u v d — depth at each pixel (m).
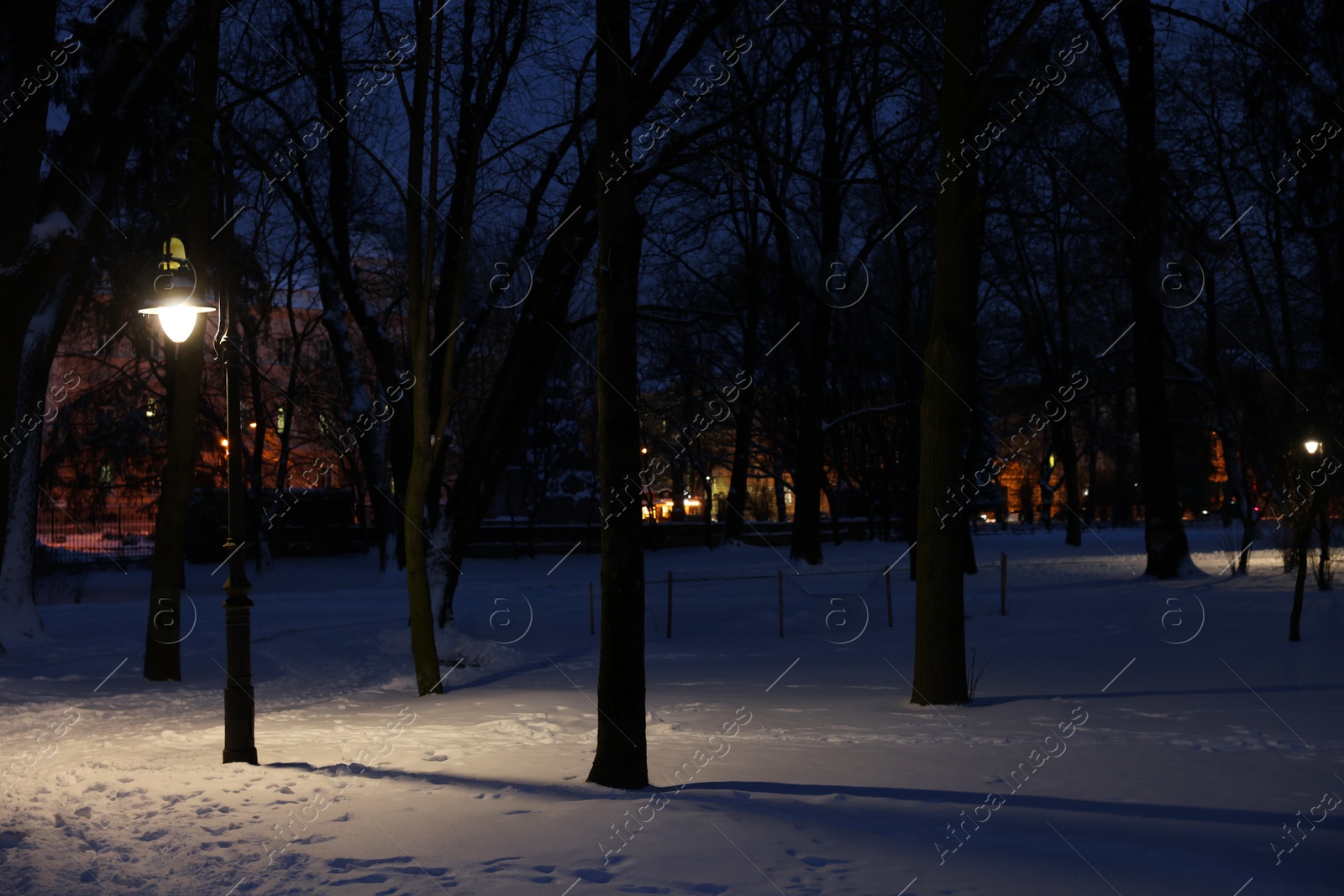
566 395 54.28
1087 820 7.77
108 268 34.69
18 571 21.89
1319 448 26.64
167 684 16.66
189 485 17.17
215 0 15.60
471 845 6.66
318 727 12.66
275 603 30.84
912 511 33.84
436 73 16.72
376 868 6.17
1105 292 43.81
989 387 56.16
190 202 15.05
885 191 26.50
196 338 17.05
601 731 8.91
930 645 14.38
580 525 53.25
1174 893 5.71
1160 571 31.78
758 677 17.30
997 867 6.18
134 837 7.04
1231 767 10.01
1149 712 13.34
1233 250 32.16
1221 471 82.94
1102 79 28.59
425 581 16.30
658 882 5.84
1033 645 20.61
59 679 16.89
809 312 41.47
